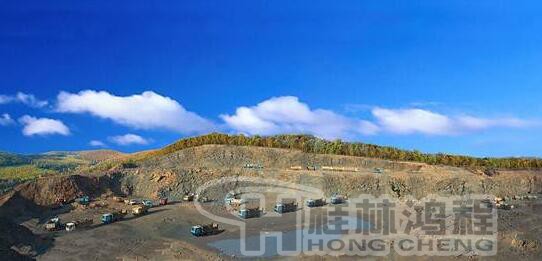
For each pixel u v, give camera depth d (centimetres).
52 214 11400
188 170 14362
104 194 13225
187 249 8812
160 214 11419
